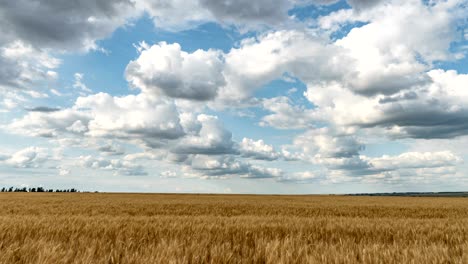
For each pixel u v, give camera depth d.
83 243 6.36
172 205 29.47
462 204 38.75
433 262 4.78
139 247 6.22
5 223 9.44
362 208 27.52
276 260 4.98
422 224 11.88
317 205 32.31
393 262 4.86
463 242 7.58
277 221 12.44
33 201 36.16
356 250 5.62
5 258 4.81
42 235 7.76
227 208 25.86
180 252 5.18
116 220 11.78
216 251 5.36
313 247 6.41
